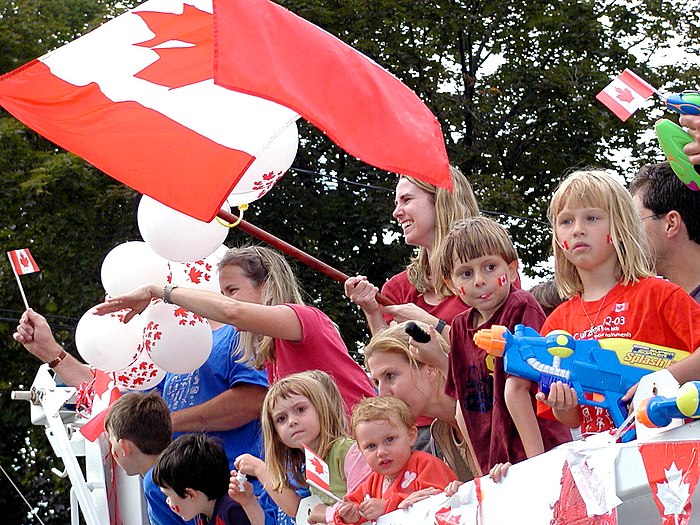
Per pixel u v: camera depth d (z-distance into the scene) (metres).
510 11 18.53
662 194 4.61
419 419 5.43
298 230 16.77
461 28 18.36
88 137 5.51
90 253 17.64
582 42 18.00
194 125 5.39
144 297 5.99
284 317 5.82
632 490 3.18
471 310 4.72
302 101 4.32
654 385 3.45
